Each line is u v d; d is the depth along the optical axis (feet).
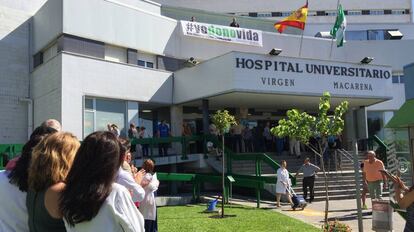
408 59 99.76
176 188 62.69
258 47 85.66
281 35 88.63
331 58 94.79
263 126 86.07
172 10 85.30
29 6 69.82
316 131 33.22
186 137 66.49
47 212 9.46
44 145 10.01
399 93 99.25
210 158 67.10
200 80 68.69
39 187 9.67
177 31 77.05
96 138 9.40
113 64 65.77
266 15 223.51
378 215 29.32
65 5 61.46
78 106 61.00
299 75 67.77
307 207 48.78
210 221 37.60
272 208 47.52
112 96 65.21
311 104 79.56
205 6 219.00
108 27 66.39
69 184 9.18
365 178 43.98
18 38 68.03
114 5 67.36
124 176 15.94
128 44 68.95
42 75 64.85
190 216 40.52
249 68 64.03
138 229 9.40
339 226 27.53
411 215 17.93
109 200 9.11
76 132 60.44
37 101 66.59
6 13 67.00
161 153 67.82
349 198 57.36
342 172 64.13
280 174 48.52
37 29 68.49
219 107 80.79
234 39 82.23
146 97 69.87
